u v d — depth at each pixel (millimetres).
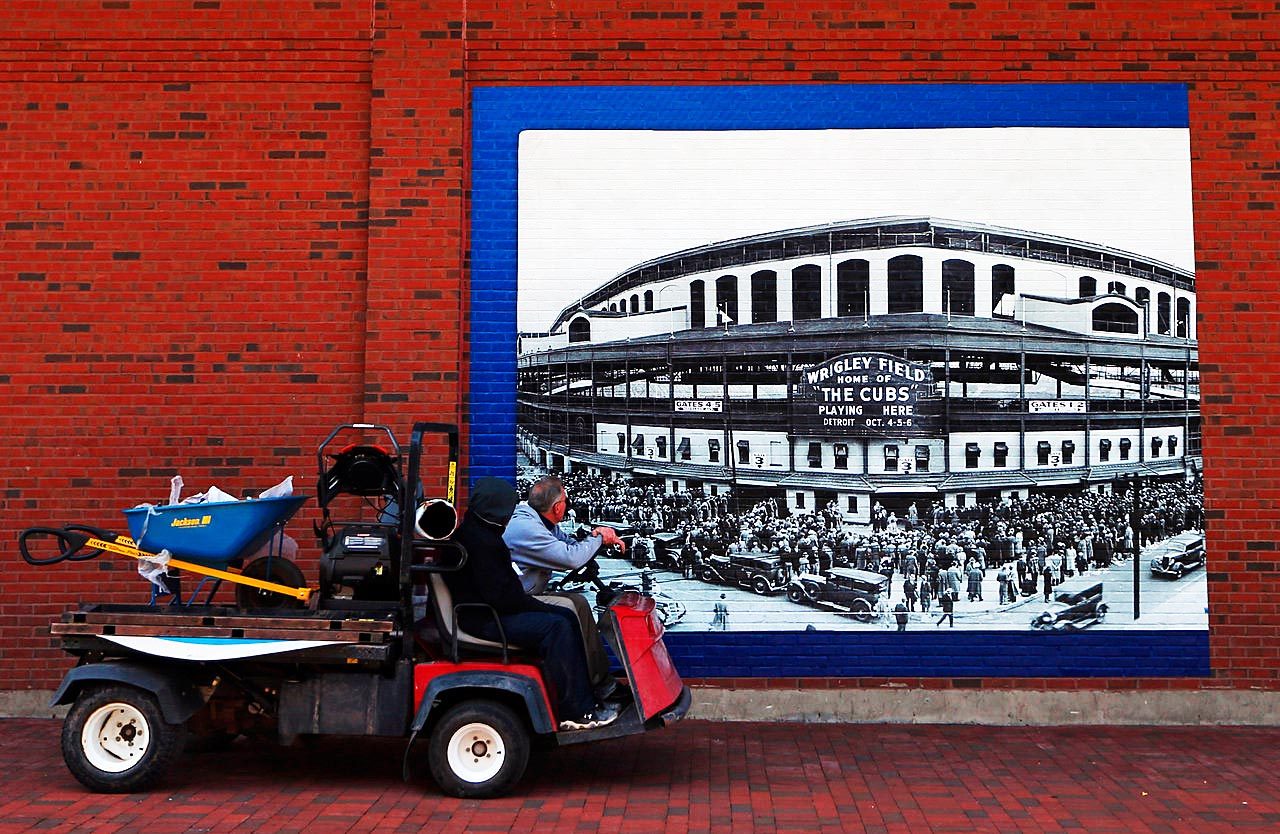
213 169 8375
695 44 8430
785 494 8172
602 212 8375
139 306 8281
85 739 6051
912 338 8219
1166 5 8352
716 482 8203
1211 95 8328
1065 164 8320
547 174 8398
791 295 8289
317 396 8219
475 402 8273
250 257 8320
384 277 8195
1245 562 8016
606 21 8406
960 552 8078
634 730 6113
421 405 8117
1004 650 8000
